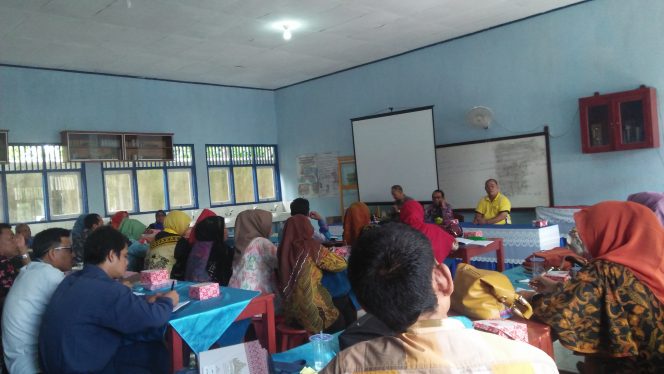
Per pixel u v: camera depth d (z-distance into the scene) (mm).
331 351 1849
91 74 7000
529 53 5910
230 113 8609
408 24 5855
